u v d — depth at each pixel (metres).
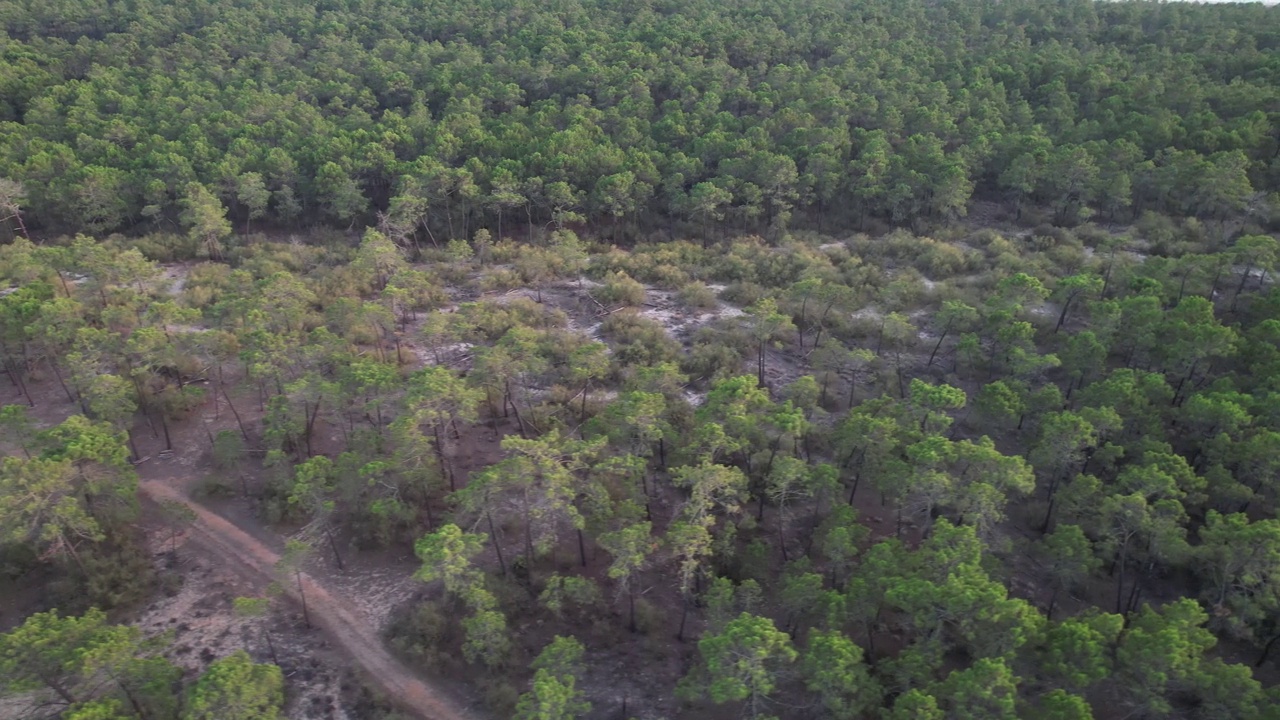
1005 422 58.62
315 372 61.59
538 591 50.09
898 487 47.41
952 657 42.25
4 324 64.75
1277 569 41.62
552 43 132.38
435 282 87.25
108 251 80.31
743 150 101.31
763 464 56.44
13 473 45.28
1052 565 47.81
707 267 91.06
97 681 38.16
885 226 100.88
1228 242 90.62
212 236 90.50
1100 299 76.44
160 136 102.19
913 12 165.12
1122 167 96.81
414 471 52.47
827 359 67.12
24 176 94.38
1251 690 34.97
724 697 35.31
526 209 100.56
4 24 143.75
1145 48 135.38
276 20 154.38
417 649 45.62
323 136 104.88
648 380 59.56
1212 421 53.16
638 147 104.94
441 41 150.75
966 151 101.31
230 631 47.72
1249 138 96.25
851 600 41.44
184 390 63.03
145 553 52.72
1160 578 49.94
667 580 51.47
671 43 134.50
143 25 144.88
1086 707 33.28
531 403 66.12
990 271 87.31
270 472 59.44
